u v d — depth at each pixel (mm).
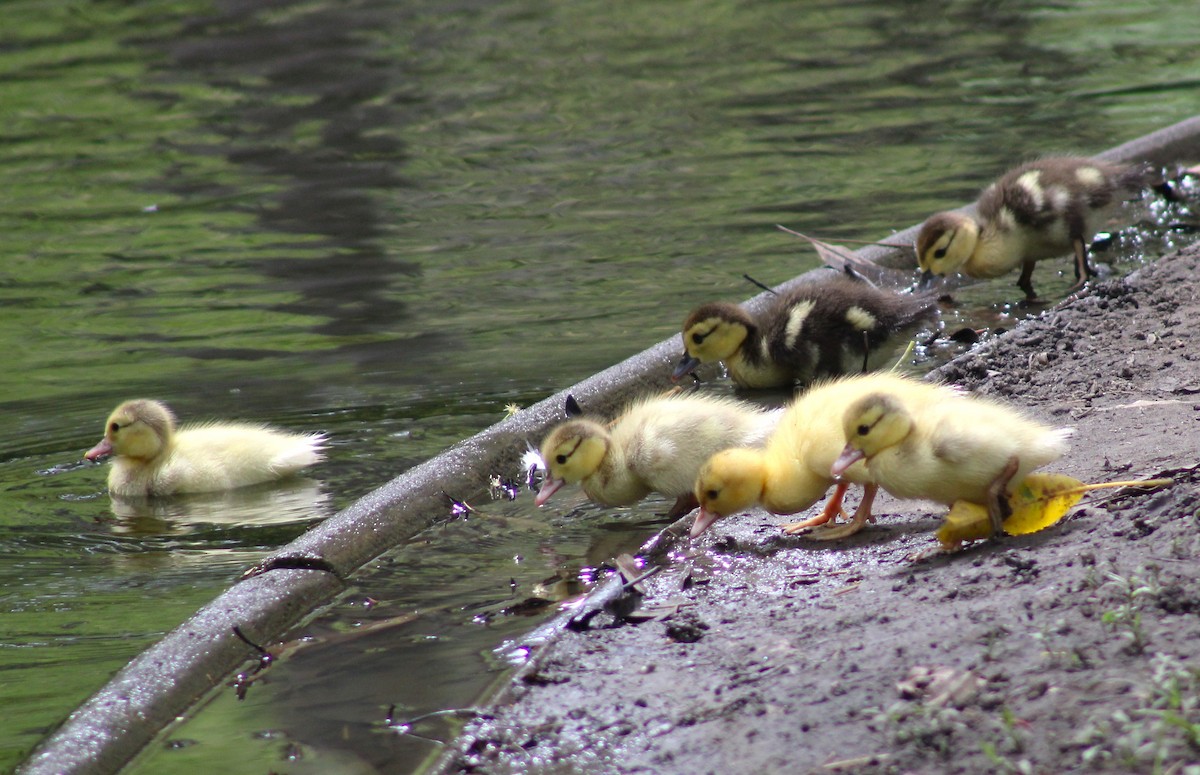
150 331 14961
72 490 10797
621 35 32719
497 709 6426
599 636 7109
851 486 9078
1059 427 9266
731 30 32781
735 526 8664
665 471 9273
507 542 9195
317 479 10664
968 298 14312
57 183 22438
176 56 32062
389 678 7188
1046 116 23266
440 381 12734
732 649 6641
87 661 7633
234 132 25359
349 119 25875
